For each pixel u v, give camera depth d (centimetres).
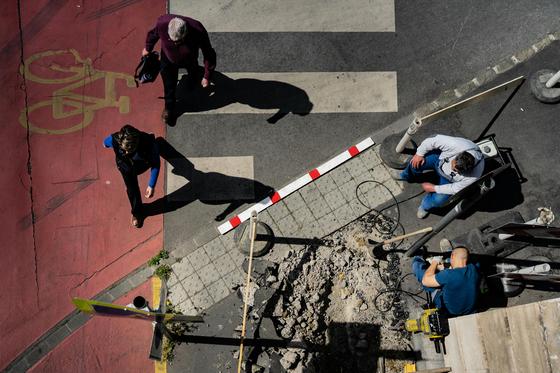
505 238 644
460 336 550
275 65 738
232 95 725
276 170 705
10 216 681
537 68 733
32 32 741
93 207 687
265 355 619
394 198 695
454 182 594
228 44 742
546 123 711
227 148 708
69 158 702
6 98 720
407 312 645
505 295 648
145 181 695
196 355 632
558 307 368
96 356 638
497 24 751
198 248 674
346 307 647
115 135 547
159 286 662
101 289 662
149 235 679
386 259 663
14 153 702
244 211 686
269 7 755
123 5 753
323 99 729
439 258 629
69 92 723
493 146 635
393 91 734
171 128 712
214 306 652
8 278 662
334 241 676
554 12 751
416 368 619
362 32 752
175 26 544
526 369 417
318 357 621
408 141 648
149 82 664
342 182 700
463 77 737
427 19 755
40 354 638
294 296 644
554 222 680
